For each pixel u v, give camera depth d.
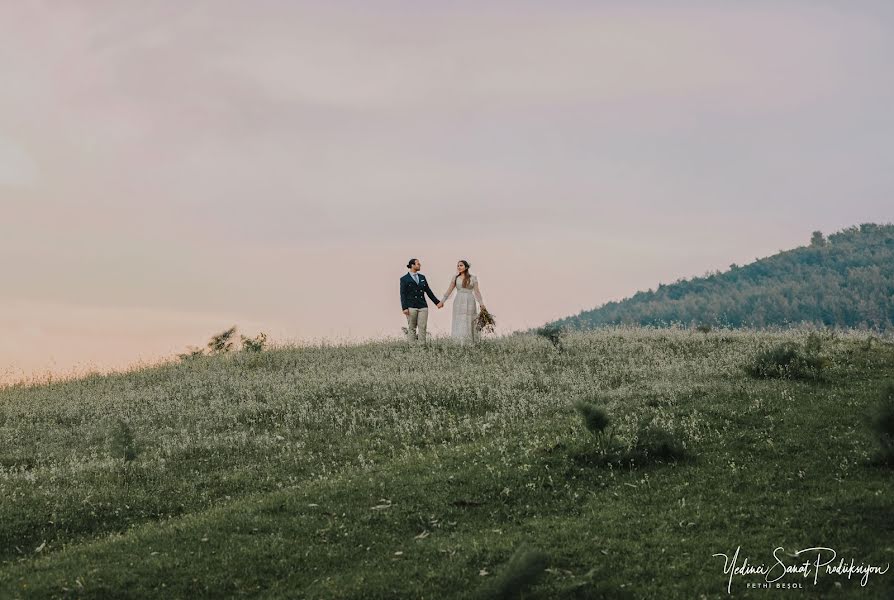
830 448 13.65
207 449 17.03
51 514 13.00
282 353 29.84
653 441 13.72
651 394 18.47
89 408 22.38
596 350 26.39
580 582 9.32
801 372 19.39
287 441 17.38
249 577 10.02
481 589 9.14
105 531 12.60
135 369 29.66
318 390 21.89
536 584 9.36
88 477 15.17
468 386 21.22
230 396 22.52
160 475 15.27
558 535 10.79
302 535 11.23
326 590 9.58
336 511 12.07
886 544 9.98
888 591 8.50
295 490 13.52
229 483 14.62
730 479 12.58
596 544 10.45
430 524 11.62
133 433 18.98
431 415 18.88
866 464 12.76
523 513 11.88
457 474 13.38
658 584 9.44
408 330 29.81
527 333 30.42
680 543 10.40
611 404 17.84
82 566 10.42
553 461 13.66
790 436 14.36
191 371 27.50
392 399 20.41
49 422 21.12
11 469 16.12
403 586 9.60
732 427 15.24
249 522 11.71
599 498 12.23
